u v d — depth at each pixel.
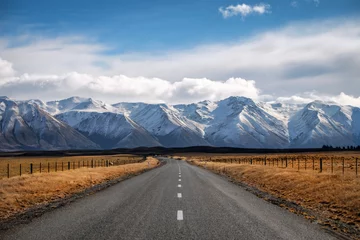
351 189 19.22
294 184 24.16
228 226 11.47
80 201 17.34
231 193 20.91
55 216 13.27
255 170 39.59
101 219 12.63
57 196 19.89
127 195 19.75
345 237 10.19
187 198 18.47
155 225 11.59
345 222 12.84
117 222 12.09
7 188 21.20
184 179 32.28
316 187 21.38
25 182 23.89
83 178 30.44
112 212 14.09
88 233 10.48
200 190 22.52
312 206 16.56
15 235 10.29
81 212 14.12
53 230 10.89
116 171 43.88
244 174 38.69
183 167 60.94
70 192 21.95
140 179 32.34
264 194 20.59
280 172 32.56
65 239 9.79
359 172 38.78
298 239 9.86
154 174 40.31
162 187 24.47
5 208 15.74
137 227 11.29
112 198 18.45
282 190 23.05
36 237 10.03
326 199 17.86
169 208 15.11
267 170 36.91
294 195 20.41
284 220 12.59
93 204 16.30
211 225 11.61
